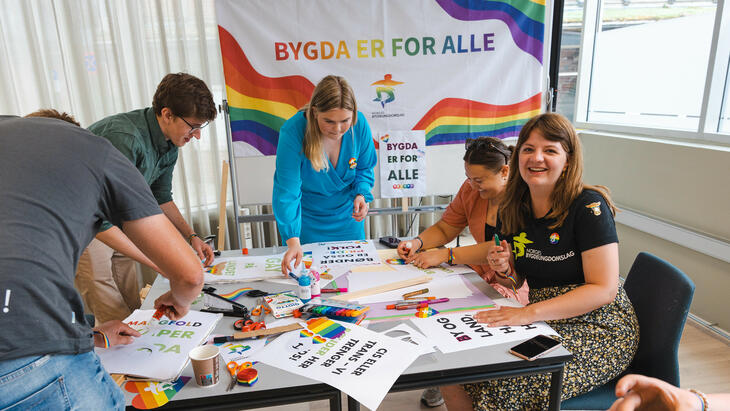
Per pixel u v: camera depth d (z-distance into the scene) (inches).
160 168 72.4
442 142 112.5
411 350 44.7
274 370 42.1
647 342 55.3
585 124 142.1
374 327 49.2
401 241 76.6
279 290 59.2
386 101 107.9
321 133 72.5
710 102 100.5
